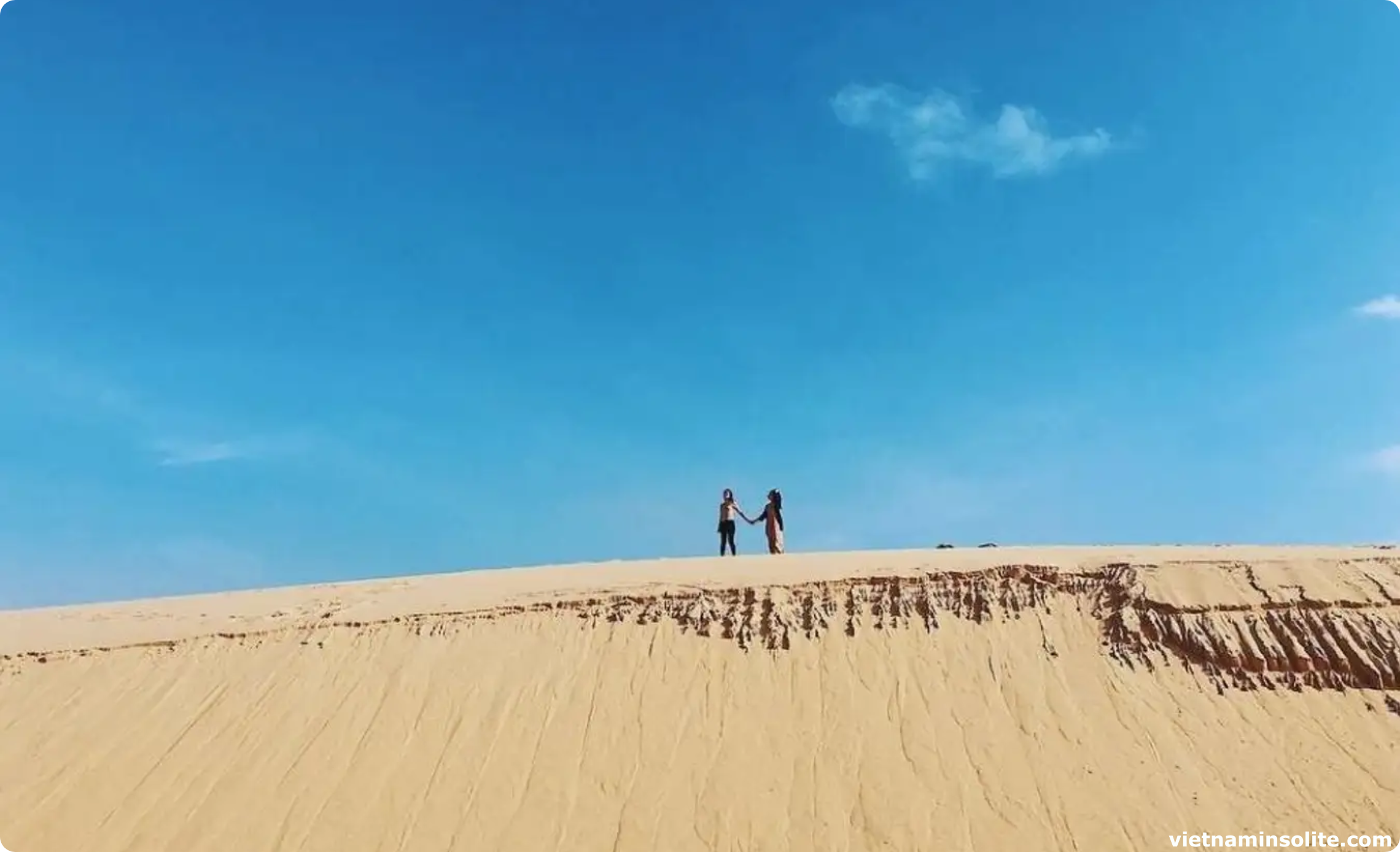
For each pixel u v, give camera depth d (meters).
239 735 17.11
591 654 18.23
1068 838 14.15
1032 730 15.97
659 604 19.12
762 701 16.94
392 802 15.59
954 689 16.89
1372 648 16.44
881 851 14.20
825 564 20.61
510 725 16.84
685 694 17.19
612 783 15.62
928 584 18.92
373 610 20.09
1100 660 17.23
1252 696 16.20
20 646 20.11
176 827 15.44
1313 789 14.57
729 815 14.94
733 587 19.23
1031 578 18.95
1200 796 14.60
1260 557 19.16
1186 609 17.67
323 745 16.75
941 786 15.11
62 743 17.22
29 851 15.15
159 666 18.97
